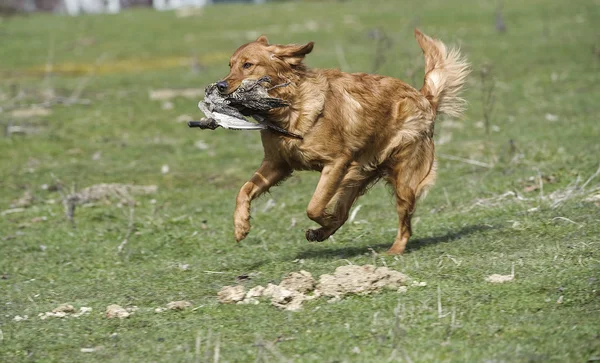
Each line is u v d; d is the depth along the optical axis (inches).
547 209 453.7
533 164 589.0
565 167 557.9
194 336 301.7
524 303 308.2
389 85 404.5
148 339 303.1
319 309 318.0
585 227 409.7
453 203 511.8
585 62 993.5
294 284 339.0
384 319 300.4
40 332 319.9
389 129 401.7
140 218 532.4
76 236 497.4
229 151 723.4
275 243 453.4
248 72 367.9
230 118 354.3
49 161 706.2
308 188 593.9
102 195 588.7
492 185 540.4
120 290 378.6
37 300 373.7
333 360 267.4
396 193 409.7
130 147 747.4
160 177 650.2
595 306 299.3
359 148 392.2
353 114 386.3
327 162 380.8
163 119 840.9
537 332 278.4
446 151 665.6
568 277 331.0
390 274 340.5
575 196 474.0
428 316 299.7
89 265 437.7
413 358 263.0
